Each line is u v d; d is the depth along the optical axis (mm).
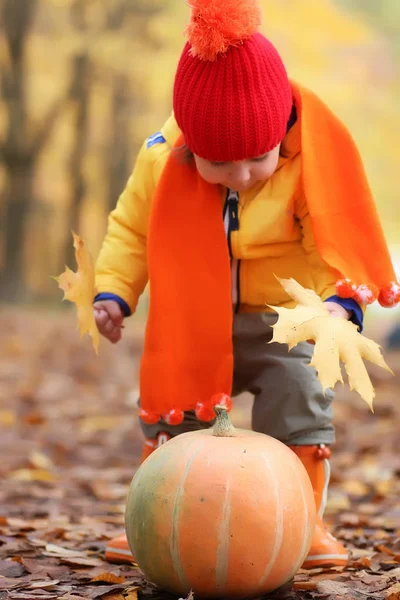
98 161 36125
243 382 5656
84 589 4871
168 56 31875
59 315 29469
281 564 4430
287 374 5445
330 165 5266
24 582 4984
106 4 31656
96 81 32938
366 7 39562
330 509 7605
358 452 10352
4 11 31234
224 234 5344
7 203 33250
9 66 31953
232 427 4676
